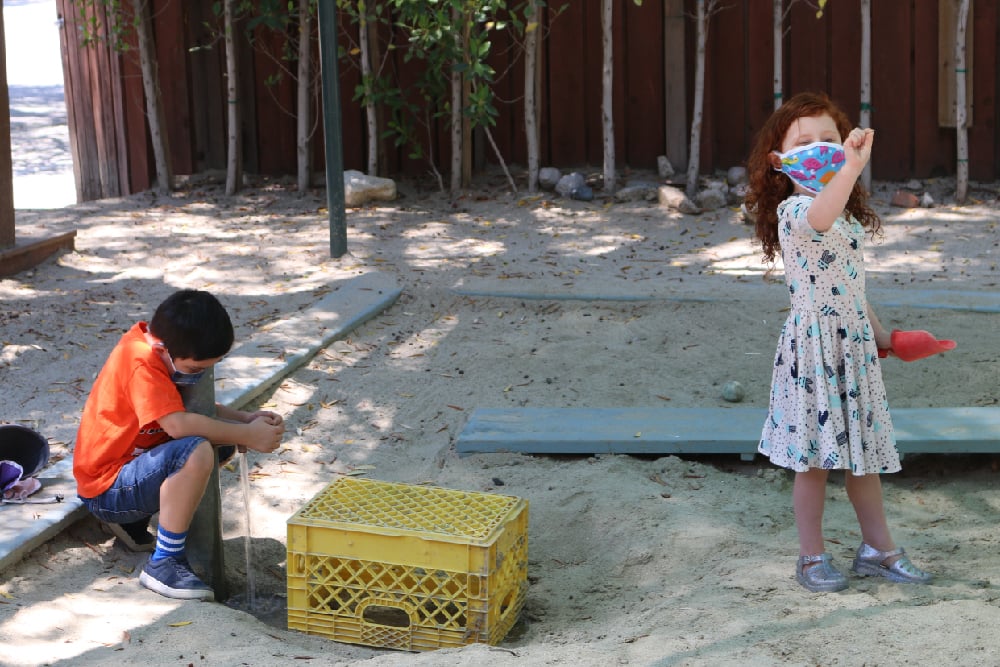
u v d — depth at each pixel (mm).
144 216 10469
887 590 3998
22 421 5684
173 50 11359
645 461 5402
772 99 10961
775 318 7348
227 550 4656
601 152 11508
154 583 4156
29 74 22469
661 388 6336
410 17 10703
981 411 5508
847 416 3898
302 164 11109
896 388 6184
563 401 6199
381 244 9398
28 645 3691
